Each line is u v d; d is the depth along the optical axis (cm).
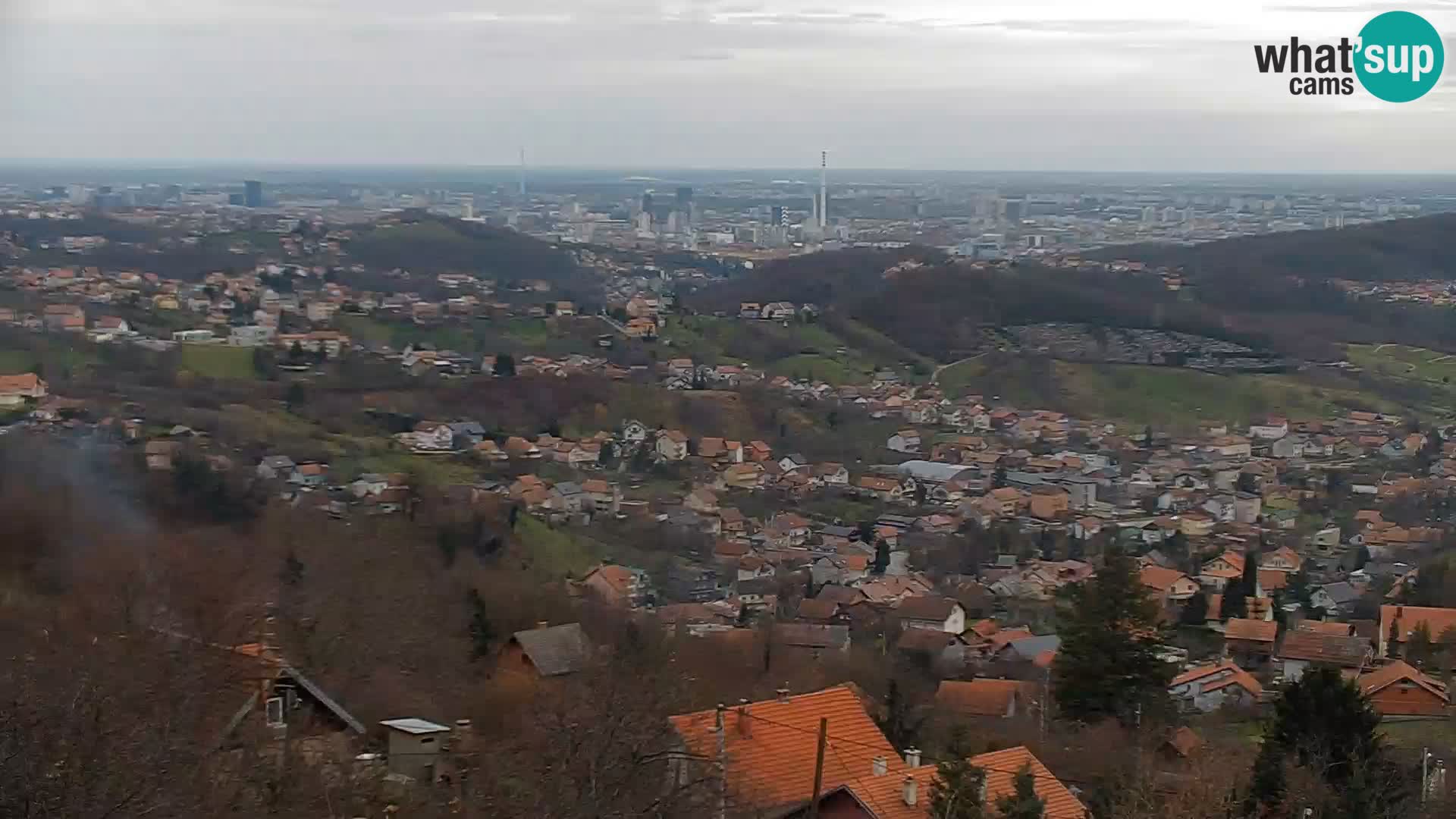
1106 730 3734
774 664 4906
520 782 2269
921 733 3638
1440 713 4200
